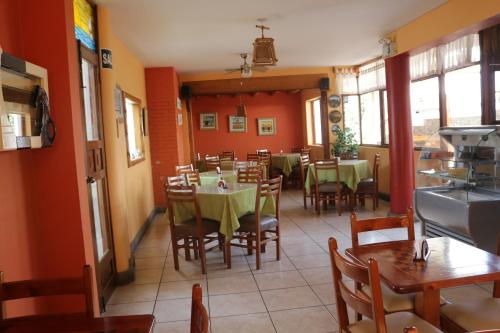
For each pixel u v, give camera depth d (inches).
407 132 239.1
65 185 104.2
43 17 102.2
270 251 188.5
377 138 322.3
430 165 170.2
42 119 91.2
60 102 103.2
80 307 107.4
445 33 183.3
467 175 150.3
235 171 271.0
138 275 166.6
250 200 175.6
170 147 301.9
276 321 120.6
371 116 331.0
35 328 63.9
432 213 159.9
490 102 189.0
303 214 264.1
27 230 97.7
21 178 95.7
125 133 206.7
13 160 91.7
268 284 149.1
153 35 207.0
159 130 300.8
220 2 162.6
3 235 85.0
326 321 119.4
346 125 351.3
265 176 308.7
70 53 104.8
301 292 140.5
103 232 149.9
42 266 105.0
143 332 61.2
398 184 244.1
